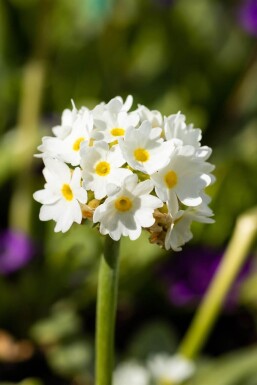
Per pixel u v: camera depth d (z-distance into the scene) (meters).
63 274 0.49
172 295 0.50
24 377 0.48
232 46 0.69
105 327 0.30
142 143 0.27
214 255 0.52
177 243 0.28
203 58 0.66
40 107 0.56
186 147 0.27
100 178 0.27
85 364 0.46
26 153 0.52
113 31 0.63
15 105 0.62
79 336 0.47
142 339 0.48
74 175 0.27
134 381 0.44
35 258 0.52
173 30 0.67
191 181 0.28
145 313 0.53
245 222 0.40
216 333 0.52
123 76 0.63
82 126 0.28
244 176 0.54
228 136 0.61
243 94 0.63
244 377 0.40
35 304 0.49
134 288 0.50
